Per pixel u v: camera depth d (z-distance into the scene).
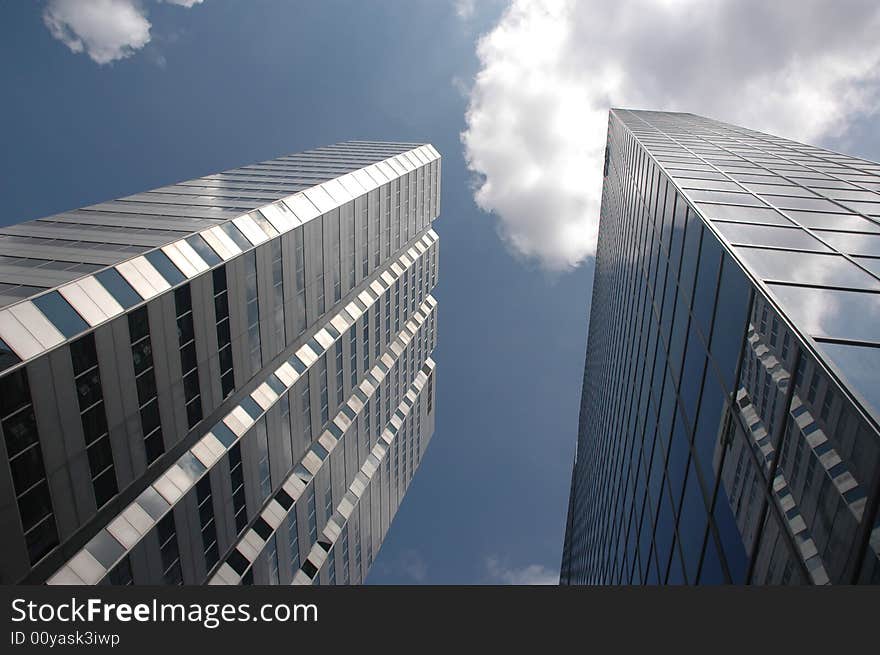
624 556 27.50
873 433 7.36
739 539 11.75
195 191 42.62
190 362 28.17
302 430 42.56
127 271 24.53
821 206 18.67
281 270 37.38
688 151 31.69
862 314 10.48
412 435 84.62
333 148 76.94
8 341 18.38
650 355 23.89
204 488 30.05
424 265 84.00
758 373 11.46
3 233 29.62
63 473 20.31
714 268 15.09
